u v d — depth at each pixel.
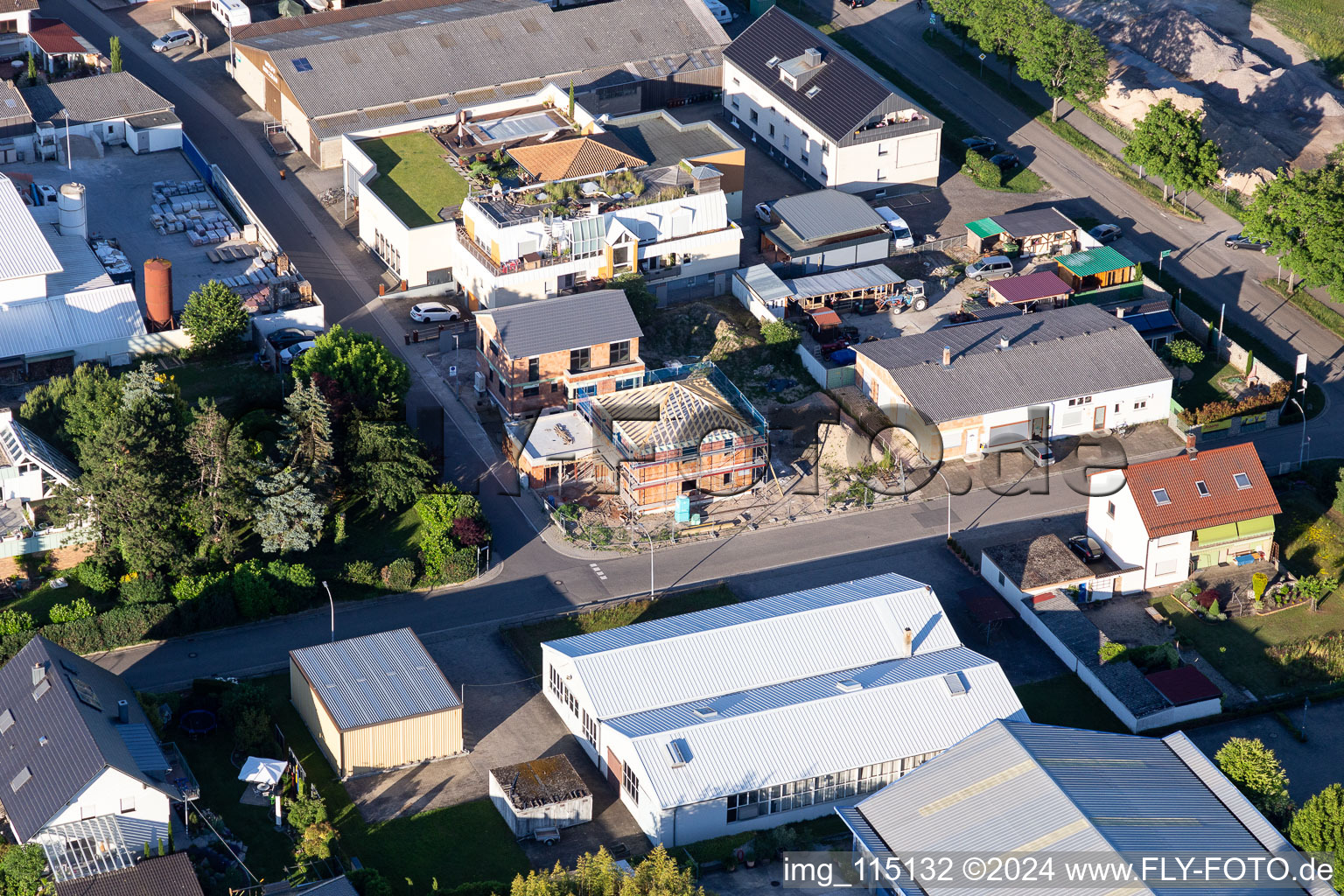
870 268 165.12
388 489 131.00
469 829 105.19
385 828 104.75
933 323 160.38
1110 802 100.38
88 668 109.12
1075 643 121.44
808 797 106.25
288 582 123.12
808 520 136.88
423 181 171.25
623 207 161.12
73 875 95.88
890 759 106.88
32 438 131.00
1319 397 152.75
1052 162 190.62
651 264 162.88
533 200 161.00
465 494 134.75
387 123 184.50
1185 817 100.25
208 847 101.25
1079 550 131.38
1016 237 169.75
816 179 183.38
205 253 167.12
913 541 134.25
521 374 142.75
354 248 171.25
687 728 106.31
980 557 131.38
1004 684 111.88
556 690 115.69
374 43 191.12
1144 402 147.00
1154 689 116.75
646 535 134.38
